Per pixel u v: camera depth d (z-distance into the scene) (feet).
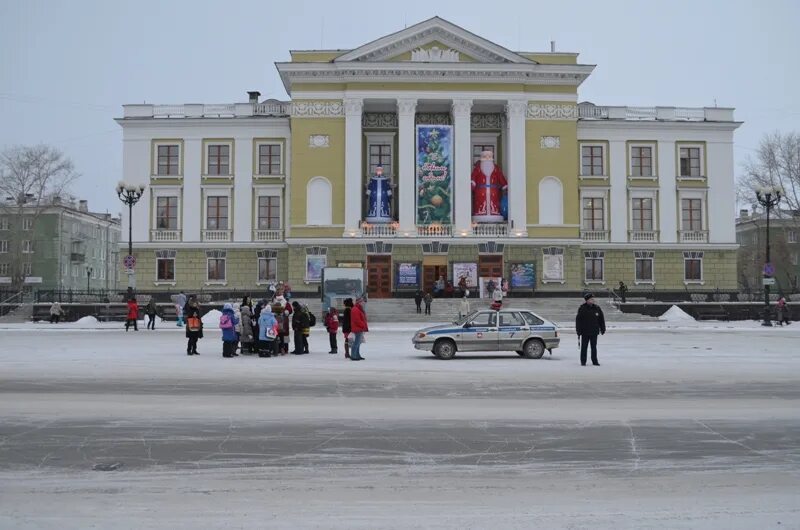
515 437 37.93
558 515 25.63
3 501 27.22
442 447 35.78
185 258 201.67
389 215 196.13
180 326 147.74
